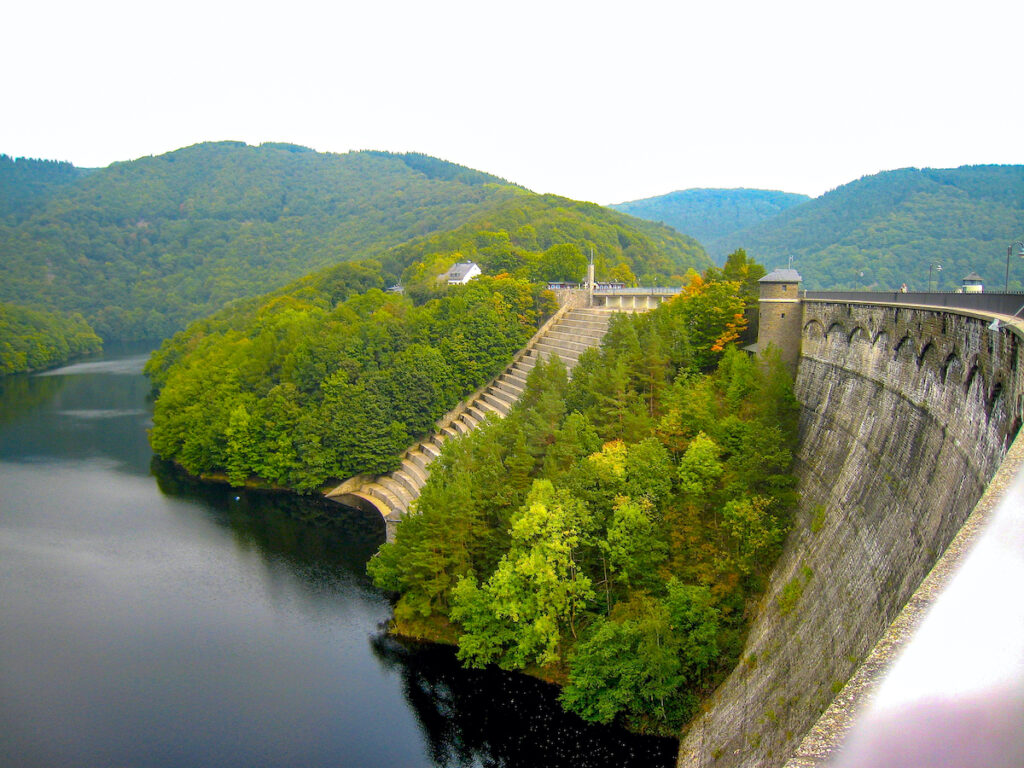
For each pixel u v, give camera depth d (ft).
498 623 266.98
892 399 222.07
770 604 233.96
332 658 277.44
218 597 327.67
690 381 340.39
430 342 547.08
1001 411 147.54
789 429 286.87
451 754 225.35
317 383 509.35
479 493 295.69
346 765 221.66
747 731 195.83
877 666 59.98
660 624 214.90
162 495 473.26
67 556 373.61
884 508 198.29
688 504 255.70
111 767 220.64
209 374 579.89
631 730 224.33
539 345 583.99
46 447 589.32
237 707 248.52
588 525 257.55
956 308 193.98
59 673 268.21
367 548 382.01
